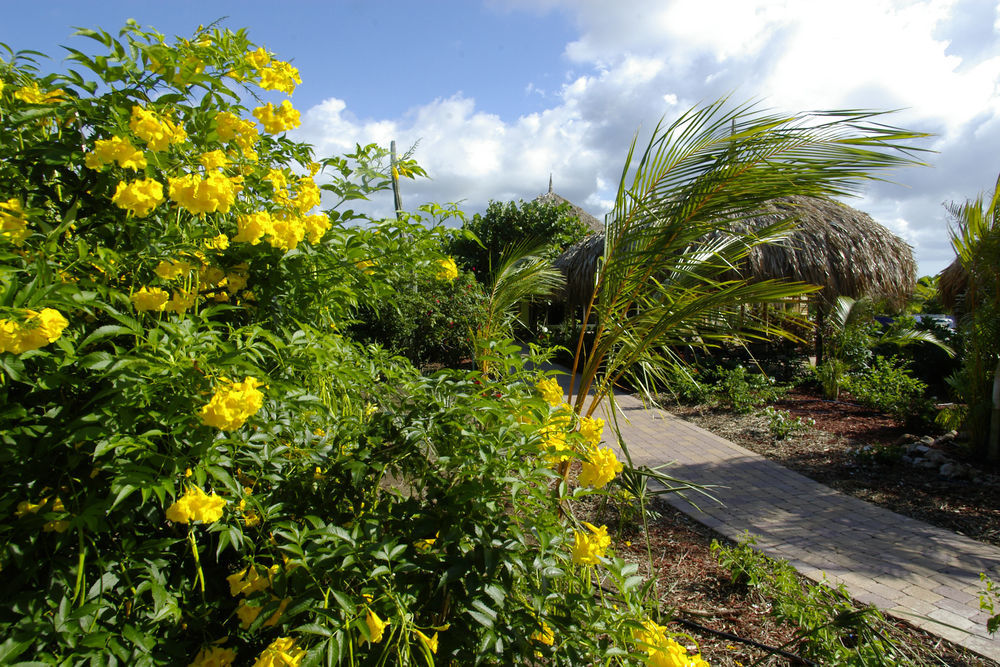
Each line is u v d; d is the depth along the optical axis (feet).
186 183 4.96
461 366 28.96
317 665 3.80
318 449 5.37
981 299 19.98
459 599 4.66
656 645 4.87
